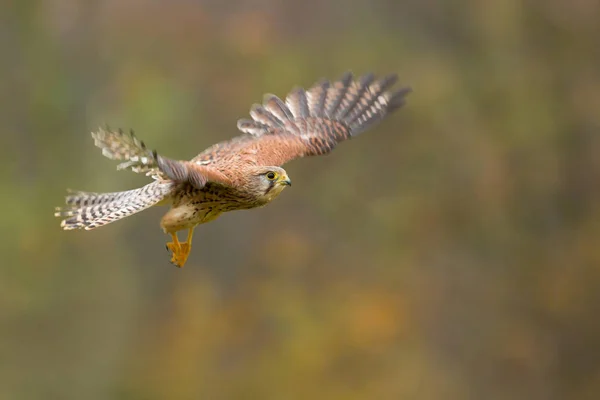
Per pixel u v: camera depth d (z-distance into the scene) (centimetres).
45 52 2528
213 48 2667
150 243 2467
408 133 2738
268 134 1034
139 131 2502
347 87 1083
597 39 2881
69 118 2522
